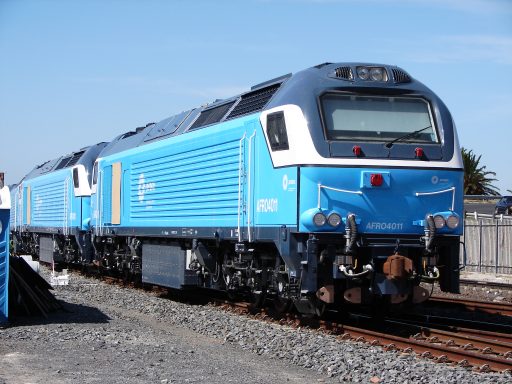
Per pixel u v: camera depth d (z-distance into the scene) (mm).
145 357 10406
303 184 12547
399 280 12844
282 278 13820
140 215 20172
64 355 10477
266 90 14758
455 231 12883
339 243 12562
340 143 12602
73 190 27609
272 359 10922
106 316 15141
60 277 22031
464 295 20812
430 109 13266
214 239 16047
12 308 14688
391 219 12641
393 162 12695
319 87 12883
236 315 15422
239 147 14750
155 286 22047
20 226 38312
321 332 12914
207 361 10305
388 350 11297
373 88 13062
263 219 13688
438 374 9344
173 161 18078
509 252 27453
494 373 9492
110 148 24312
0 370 9375
